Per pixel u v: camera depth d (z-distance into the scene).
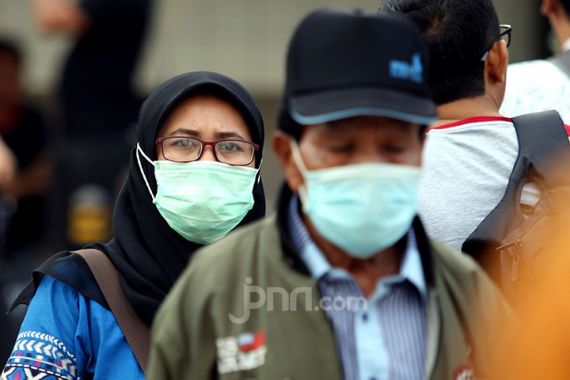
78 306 8.66
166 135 8.95
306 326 6.50
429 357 6.56
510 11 21.58
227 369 6.52
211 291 6.62
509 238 8.24
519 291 8.05
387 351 6.57
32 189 19.53
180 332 6.65
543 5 11.16
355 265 6.73
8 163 16.83
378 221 6.50
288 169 6.76
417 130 6.65
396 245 6.80
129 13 17.81
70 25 17.73
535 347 6.54
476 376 6.73
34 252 19.28
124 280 8.72
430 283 6.68
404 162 6.59
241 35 22.45
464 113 9.06
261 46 22.48
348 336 6.55
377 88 6.45
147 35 18.33
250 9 22.41
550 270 6.96
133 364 8.52
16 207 19.36
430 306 6.65
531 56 21.61
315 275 6.61
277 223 6.69
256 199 9.25
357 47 6.49
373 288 6.72
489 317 6.78
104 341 8.55
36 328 8.59
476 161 8.91
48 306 8.65
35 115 19.89
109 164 17.75
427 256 6.72
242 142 9.00
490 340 6.77
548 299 6.68
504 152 8.91
